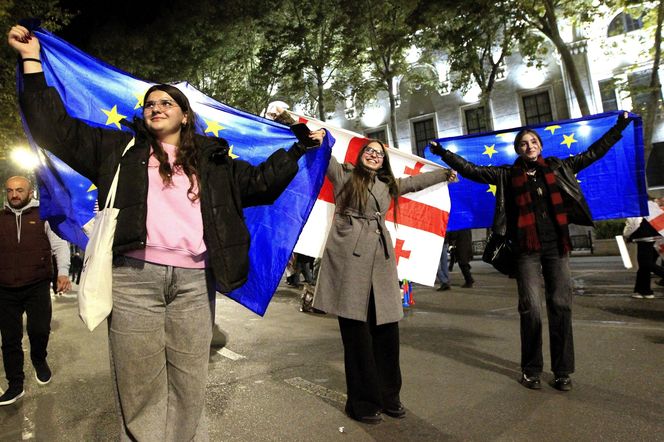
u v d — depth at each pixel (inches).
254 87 1075.9
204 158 80.7
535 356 139.7
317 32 968.3
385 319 120.0
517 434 107.8
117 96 114.8
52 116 75.1
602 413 116.5
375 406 118.5
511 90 995.9
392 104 926.4
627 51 858.8
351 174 129.7
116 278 74.9
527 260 141.7
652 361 153.9
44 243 165.2
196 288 78.5
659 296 281.6
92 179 81.7
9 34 76.0
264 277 105.7
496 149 208.1
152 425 76.4
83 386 163.2
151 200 76.4
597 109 889.5
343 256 123.0
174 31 1027.3
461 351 181.5
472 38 758.5
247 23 1057.5
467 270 388.2
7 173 671.1
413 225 165.8
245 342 215.9
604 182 189.0
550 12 665.0
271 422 121.3
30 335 165.0
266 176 82.0
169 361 79.0
